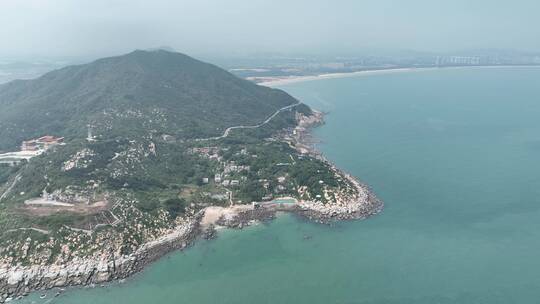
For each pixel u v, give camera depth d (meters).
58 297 160.62
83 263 175.12
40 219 191.38
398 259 181.50
